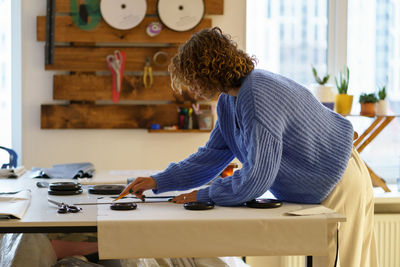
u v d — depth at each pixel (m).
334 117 1.98
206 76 1.77
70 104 3.55
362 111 3.46
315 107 1.88
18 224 1.60
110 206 1.82
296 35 3.82
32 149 3.57
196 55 1.76
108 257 1.61
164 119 3.62
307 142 1.83
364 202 1.94
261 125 1.72
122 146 3.64
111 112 3.58
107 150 3.63
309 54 3.84
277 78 1.84
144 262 2.24
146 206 1.88
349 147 1.91
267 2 3.78
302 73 3.84
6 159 3.59
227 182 1.87
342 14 3.80
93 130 3.62
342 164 1.87
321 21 3.84
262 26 3.78
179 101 3.62
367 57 3.89
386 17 3.89
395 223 3.39
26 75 3.53
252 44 3.79
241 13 3.66
